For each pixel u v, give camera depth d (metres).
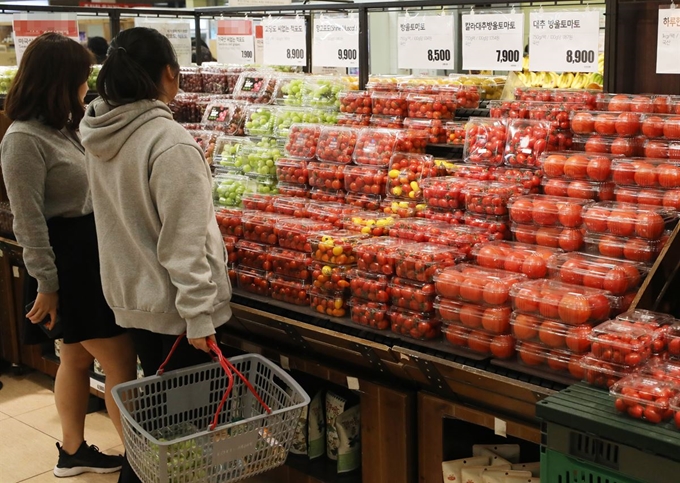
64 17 4.33
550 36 3.01
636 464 1.69
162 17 5.08
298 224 2.92
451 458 2.64
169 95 2.57
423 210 2.93
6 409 4.11
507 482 2.46
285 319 2.84
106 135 2.44
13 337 4.46
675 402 1.71
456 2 3.27
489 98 3.86
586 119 2.65
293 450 3.15
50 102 2.87
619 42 2.91
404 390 2.63
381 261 2.55
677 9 2.68
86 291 2.99
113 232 2.58
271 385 2.72
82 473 3.43
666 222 2.30
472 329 2.35
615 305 2.18
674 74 2.87
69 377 3.32
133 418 2.54
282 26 4.13
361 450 2.90
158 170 2.36
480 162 2.96
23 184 2.84
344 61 3.82
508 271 2.40
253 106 3.79
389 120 3.40
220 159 3.66
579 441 1.79
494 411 2.39
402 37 3.52
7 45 4.67
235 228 3.14
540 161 2.69
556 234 2.46
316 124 3.44
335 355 2.80
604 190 2.51
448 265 2.47
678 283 2.30
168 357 2.56
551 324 2.15
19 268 4.32
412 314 2.49
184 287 2.38
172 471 2.26
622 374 1.89
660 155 2.48
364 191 3.12
